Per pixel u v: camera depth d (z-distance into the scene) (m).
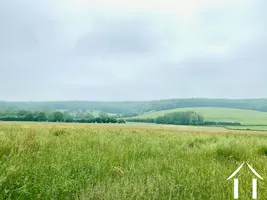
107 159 6.09
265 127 119.12
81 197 3.70
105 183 4.31
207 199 4.00
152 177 4.73
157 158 6.90
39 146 7.30
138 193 3.81
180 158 7.05
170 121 152.38
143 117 190.62
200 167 5.85
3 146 5.85
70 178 4.50
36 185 3.88
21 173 4.17
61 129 14.56
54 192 3.80
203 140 13.44
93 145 8.65
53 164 4.86
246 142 12.01
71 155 5.96
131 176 4.80
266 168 5.86
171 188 4.07
